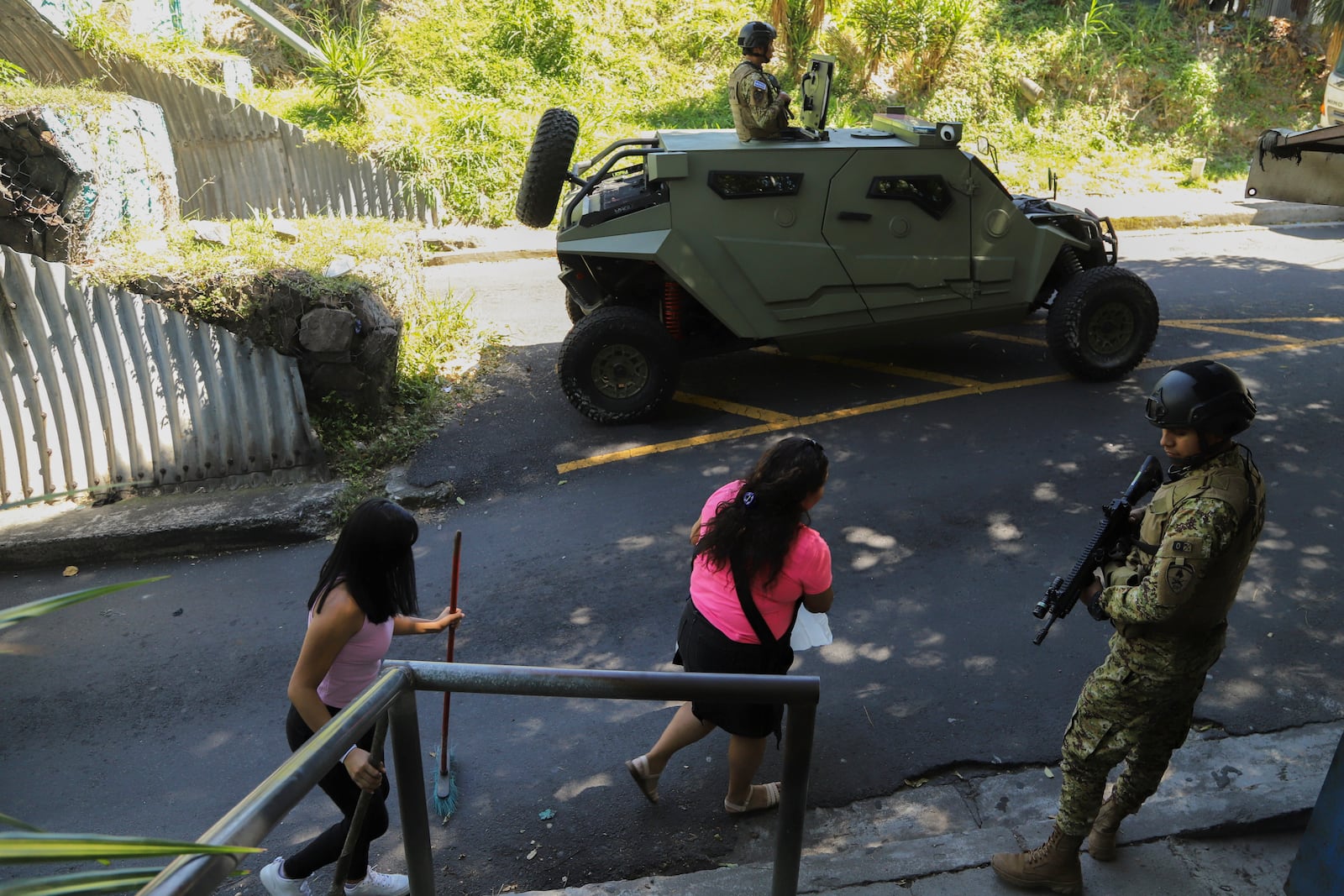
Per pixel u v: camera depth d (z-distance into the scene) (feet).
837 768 13.56
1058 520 19.84
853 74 53.52
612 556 19.48
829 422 24.91
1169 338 29.86
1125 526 9.80
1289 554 18.10
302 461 23.02
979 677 15.31
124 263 23.67
